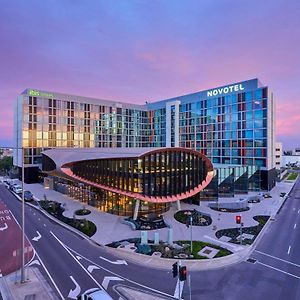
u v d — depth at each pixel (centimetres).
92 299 1852
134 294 2161
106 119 10475
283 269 2639
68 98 9356
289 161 18475
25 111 8344
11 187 7188
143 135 11794
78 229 3834
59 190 6881
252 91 7831
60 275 2462
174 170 4738
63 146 9156
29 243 3284
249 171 7262
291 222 4375
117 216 4594
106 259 2859
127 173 4472
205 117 9269
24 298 2052
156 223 4175
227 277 2472
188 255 2941
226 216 4675
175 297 2123
